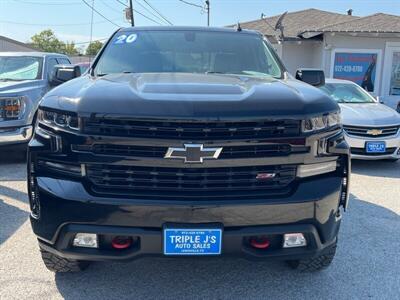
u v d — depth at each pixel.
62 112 2.69
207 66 3.87
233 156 2.60
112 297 3.10
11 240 4.07
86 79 3.36
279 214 2.66
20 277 3.36
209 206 2.58
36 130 2.85
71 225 2.67
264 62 4.02
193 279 3.37
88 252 2.71
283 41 17.28
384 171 7.35
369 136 7.34
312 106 2.75
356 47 16.12
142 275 3.41
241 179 2.65
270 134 2.63
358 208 5.30
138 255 2.69
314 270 3.41
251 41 4.29
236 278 3.39
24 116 7.06
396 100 16.20
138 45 4.05
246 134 2.60
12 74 8.20
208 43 4.15
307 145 2.69
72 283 3.28
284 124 2.65
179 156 2.56
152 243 2.64
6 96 6.89
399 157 7.43
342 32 15.45
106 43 4.16
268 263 3.64
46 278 3.34
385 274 3.54
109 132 2.59
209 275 3.43
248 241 2.72
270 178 2.68
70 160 2.66
